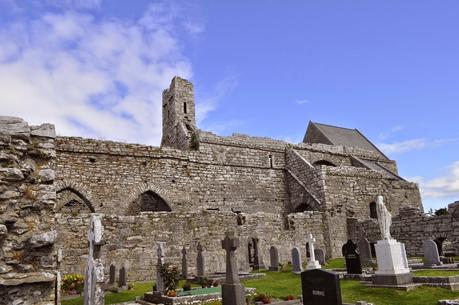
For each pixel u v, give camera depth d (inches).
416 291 421.7
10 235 254.2
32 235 259.4
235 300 386.6
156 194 961.5
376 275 470.6
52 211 270.7
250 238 852.0
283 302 413.7
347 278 562.3
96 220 357.7
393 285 445.4
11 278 243.8
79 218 673.0
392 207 1194.0
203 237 789.9
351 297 431.8
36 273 252.2
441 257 693.3
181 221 771.4
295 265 702.5
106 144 919.7
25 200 263.4
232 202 1081.4
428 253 621.0
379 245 476.7
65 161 862.5
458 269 539.8
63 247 646.5
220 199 1063.0
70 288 536.1
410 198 1263.5
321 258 786.2
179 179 1007.0
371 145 1636.3
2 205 254.8
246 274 663.1
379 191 1176.2
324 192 1048.2
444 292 409.4
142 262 708.7
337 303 308.8
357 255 580.7
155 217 745.6
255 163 1162.6
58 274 323.0
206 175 1060.5
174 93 1254.9
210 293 479.2
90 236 353.4
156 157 981.2
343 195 1082.7
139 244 714.8
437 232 852.6
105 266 669.9
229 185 1093.1
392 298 410.9
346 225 1048.8
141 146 967.0
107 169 908.6
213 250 794.8
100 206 877.2
